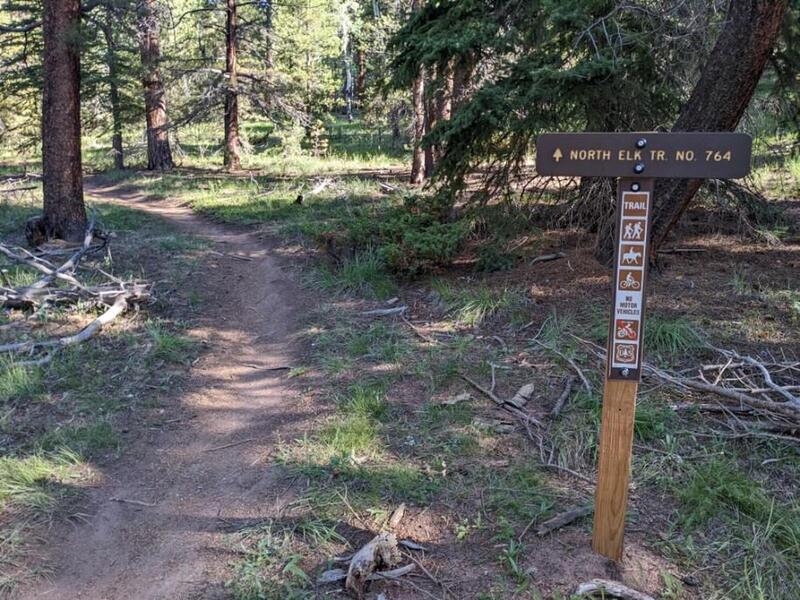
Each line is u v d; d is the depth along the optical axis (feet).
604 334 18.83
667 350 17.89
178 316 24.48
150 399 18.07
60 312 23.76
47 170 35.22
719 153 9.76
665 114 24.67
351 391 17.67
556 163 10.23
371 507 12.89
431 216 28.78
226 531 12.61
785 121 28.19
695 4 23.20
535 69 22.95
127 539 12.57
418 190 47.14
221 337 22.98
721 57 19.60
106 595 11.15
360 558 10.93
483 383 17.43
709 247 26.32
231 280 29.43
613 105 23.50
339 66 95.30
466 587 10.89
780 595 10.50
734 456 13.64
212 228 42.14
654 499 12.73
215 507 13.43
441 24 25.53
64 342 20.68
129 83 73.87
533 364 18.13
